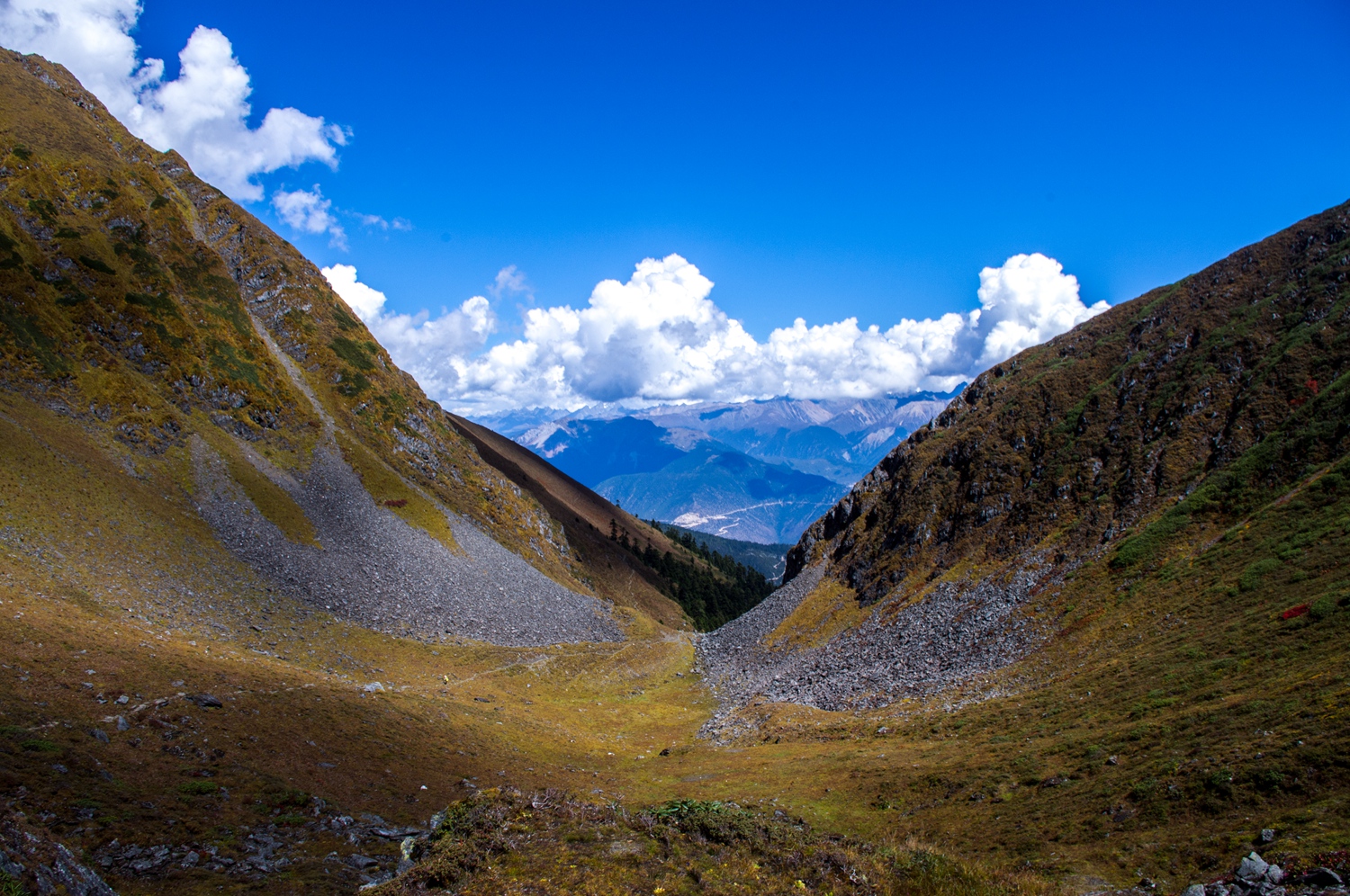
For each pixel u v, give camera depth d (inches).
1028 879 826.8
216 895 851.4
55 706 1266.0
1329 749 959.6
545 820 820.6
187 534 3203.7
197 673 1731.1
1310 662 1314.0
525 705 3026.6
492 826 802.2
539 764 2068.2
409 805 1392.7
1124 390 3535.9
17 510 2534.5
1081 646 2225.6
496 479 6697.8
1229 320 3348.9
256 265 6387.8
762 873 730.8
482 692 3048.7
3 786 942.4
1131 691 1654.8
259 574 3250.5
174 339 4697.3
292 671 2206.0
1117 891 863.1
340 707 1871.3
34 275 4269.2
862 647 3348.9
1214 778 1032.8
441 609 3932.1
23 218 4539.9
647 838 792.9
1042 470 3533.5
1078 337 4416.8
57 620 1740.9
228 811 1117.1
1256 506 2394.2
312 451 4931.1
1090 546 2888.8
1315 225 3395.7
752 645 4254.4
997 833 1197.7
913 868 794.8
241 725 1502.2
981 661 2581.2
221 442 4330.7
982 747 1713.8
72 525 2682.1
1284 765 980.6
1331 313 2896.2
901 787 1593.3
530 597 4768.7
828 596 4239.7
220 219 6633.9
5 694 1235.9
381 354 6712.6
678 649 4756.4
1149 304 4084.6
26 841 644.7
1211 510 2514.8
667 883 695.7
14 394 3422.7
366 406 5885.8
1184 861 884.0
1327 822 820.0
